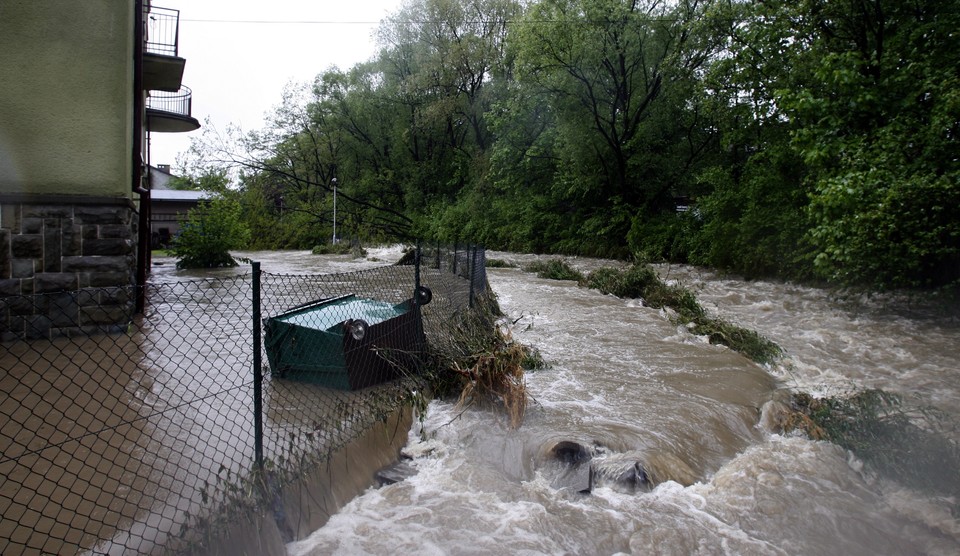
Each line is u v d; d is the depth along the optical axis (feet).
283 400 16.63
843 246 35.86
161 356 21.08
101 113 25.61
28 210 24.23
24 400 15.88
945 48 38.34
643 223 80.69
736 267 57.62
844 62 40.01
